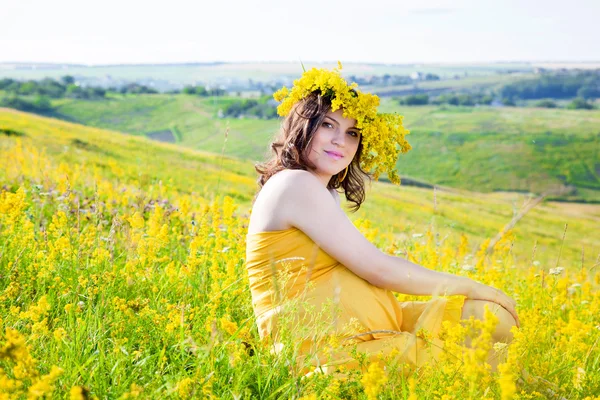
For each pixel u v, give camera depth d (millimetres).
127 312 3121
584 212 86688
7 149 11461
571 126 165750
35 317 2822
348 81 3574
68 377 2469
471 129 159250
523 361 3027
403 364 2938
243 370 2746
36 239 4613
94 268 3850
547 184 115812
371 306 3258
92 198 7070
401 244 5789
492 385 2631
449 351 2775
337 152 3504
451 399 2502
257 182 3654
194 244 4133
